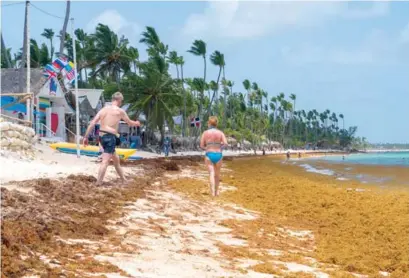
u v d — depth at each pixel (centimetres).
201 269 580
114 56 6219
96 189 1180
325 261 717
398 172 3012
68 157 2305
